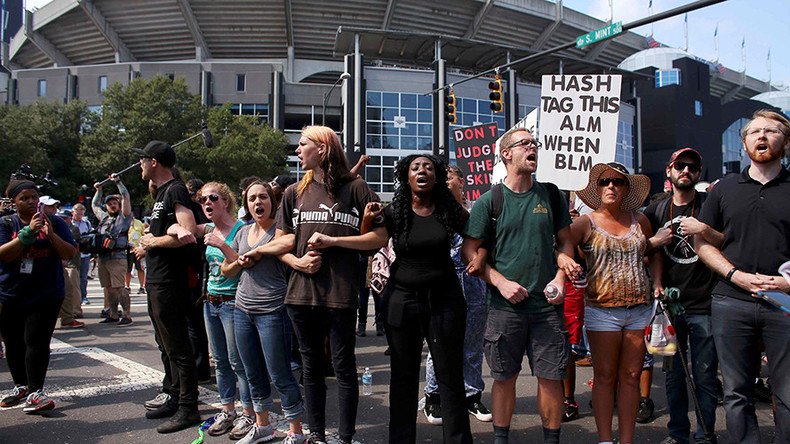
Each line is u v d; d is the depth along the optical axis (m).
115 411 4.46
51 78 47.22
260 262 3.63
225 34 50.69
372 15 49.22
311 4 47.19
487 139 7.96
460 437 3.23
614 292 3.40
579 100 4.98
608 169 3.48
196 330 5.28
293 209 3.54
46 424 4.17
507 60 45.09
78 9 49.69
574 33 56.16
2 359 6.30
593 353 3.52
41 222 4.26
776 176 3.07
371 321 9.14
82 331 7.98
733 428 3.12
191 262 4.24
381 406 4.68
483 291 4.40
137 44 53.19
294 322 3.43
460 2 49.41
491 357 3.34
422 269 3.27
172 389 4.34
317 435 3.46
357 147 37.47
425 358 6.44
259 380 3.75
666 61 57.03
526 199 3.31
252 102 45.69
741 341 3.11
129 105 34.25
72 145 37.28
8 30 71.12
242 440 3.72
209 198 4.09
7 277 4.34
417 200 3.35
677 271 3.80
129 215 8.73
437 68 39.91
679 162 3.91
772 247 3.00
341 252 3.39
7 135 33.03
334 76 53.44
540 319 3.25
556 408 3.28
